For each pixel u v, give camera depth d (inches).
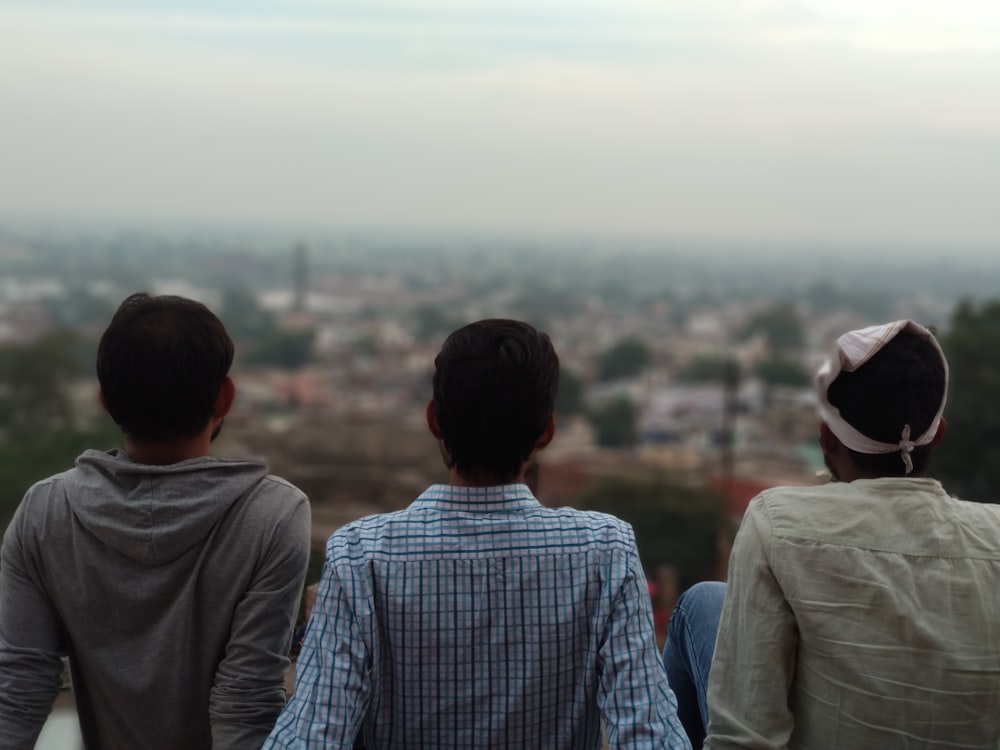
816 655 63.6
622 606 61.6
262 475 66.3
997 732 61.9
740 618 66.0
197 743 65.5
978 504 66.7
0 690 62.7
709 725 66.6
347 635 59.6
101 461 64.0
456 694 60.6
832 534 64.3
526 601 60.8
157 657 63.2
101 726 65.6
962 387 707.4
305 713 58.0
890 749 61.5
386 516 63.5
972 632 61.3
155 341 64.0
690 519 795.4
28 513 64.5
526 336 63.0
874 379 65.0
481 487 62.7
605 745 75.6
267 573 64.0
